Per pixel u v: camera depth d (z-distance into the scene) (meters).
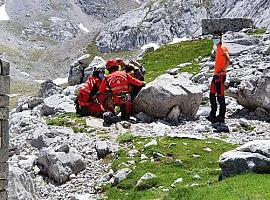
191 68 40.03
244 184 13.89
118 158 19.42
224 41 41.91
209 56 45.25
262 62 34.59
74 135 22.38
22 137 24.00
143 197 15.41
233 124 23.92
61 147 19.66
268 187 13.43
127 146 20.91
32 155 20.89
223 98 24.16
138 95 25.16
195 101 25.31
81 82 41.38
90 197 16.98
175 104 24.80
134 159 18.98
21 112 31.58
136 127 23.62
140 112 25.34
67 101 29.58
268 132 22.64
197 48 48.91
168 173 17.27
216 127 23.47
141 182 16.50
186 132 22.95
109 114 24.70
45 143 21.83
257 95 25.17
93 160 20.05
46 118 27.86
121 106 25.03
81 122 25.16
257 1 196.75
